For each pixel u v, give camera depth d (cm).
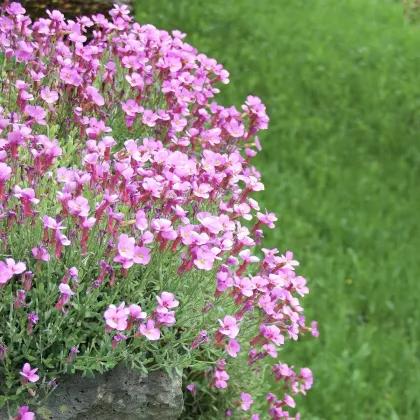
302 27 1182
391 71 1085
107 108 438
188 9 1101
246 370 416
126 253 309
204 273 363
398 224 747
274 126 873
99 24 468
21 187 342
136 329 319
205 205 382
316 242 701
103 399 333
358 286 661
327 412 551
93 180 341
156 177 341
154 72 458
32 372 303
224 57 997
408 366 598
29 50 408
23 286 310
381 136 902
